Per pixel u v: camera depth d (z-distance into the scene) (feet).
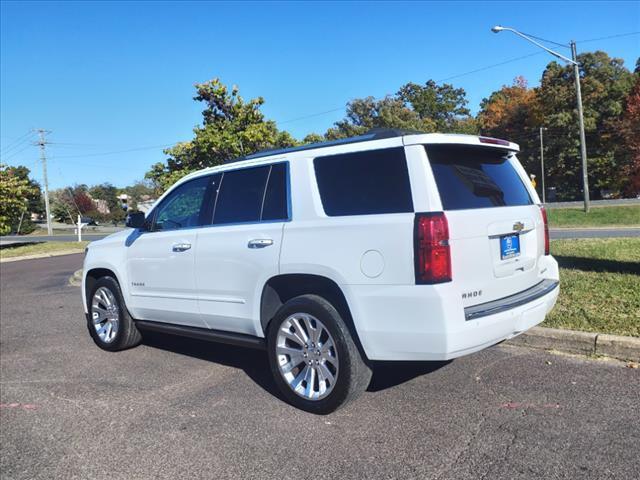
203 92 45.32
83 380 17.24
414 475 10.31
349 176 13.05
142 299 18.45
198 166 47.06
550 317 18.57
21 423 14.06
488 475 10.11
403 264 11.59
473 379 15.03
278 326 13.97
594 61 182.39
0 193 85.40
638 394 13.41
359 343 12.75
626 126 162.81
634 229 80.84
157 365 18.35
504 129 218.59
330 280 13.00
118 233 20.54
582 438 11.32
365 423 12.69
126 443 12.50
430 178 11.85
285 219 14.05
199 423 13.33
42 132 179.93
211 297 15.81
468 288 11.84
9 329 26.03
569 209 114.52
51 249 83.71
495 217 12.78
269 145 47.85
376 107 217.56
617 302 19.85
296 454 11.44
